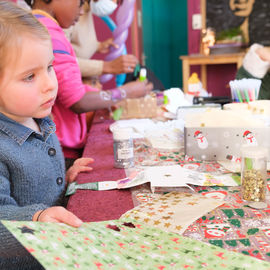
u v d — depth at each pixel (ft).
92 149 3.77
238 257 1.62
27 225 1.57
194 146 3.23
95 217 2.18
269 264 1.55
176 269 1.55
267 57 5.93
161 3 16.69
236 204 2.26
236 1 13.85
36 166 2.57
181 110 4.79
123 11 7.82
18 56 2.12
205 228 1.97
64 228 1.71
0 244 1.65
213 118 3.16
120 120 5.10
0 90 2.20
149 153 3.53
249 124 3.04
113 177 2.90
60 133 4.58
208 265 1.57
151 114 5.23
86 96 4.52
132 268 1.54
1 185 2.20
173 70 17.72
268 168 2.85
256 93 3.81
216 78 14.79
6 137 2.48
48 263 1.36
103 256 1.57
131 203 2.37
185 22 16.75
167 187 2.63
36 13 4.26
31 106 2.27
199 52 14.82
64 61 4.27
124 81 8.05
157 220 2.07
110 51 8.05
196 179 2.64
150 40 16.26
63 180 2.90
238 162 3.05
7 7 2.20
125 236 1.86
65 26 4.74
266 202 2.26
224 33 14.15
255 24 13.83
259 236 1.85
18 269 2.00
